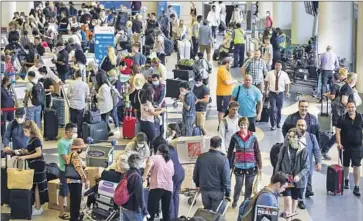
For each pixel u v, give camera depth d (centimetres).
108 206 2080
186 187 2447
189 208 2303
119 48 4728
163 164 2066
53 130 3253
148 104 2791
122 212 1927
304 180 2169
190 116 2919
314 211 2359
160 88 3038
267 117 3612
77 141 2170
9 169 2258
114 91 3269
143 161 2123
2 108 2980
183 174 2150
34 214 2297
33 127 2300
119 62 3972
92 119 3145
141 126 2806
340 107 2867
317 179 2708
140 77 3244
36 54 4025
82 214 2181
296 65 4691
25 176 2241
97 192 2111
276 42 4772
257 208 1714
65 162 2212
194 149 2422
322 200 2473
